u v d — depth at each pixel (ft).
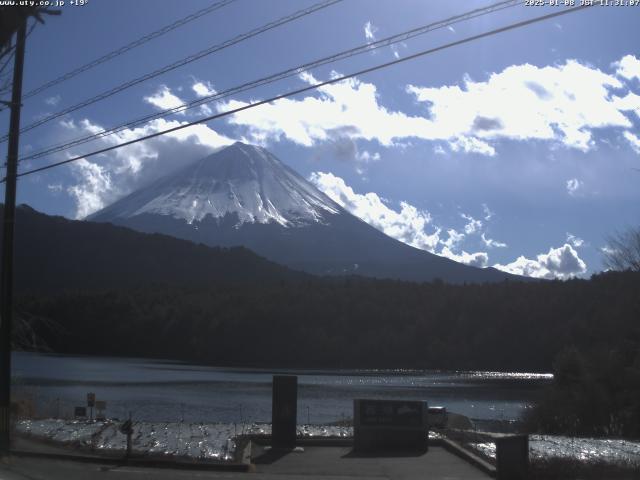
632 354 120.06
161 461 55.11
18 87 62.49
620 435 101.81
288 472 53.67
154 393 217.56
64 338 374.02
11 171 62.44
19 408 87.20
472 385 279.08
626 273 139.64
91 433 69.62
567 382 117.19
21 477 47.01
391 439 64.80
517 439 46.83
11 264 62.59
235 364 396.98
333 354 393.09
